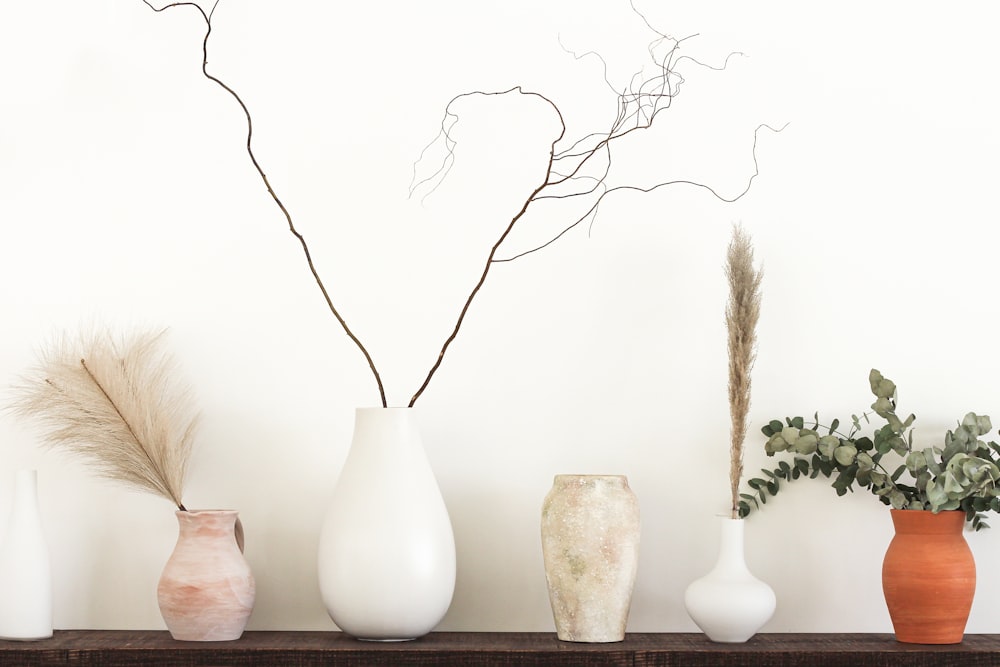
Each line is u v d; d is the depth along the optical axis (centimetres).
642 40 183
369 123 181
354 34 183
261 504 175
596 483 158
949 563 157
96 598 173
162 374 173
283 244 179
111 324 178
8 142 180
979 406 178
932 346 178
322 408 176
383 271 179
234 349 177
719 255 179
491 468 175
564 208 180
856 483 175
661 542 174
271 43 182
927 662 152
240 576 158
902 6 182
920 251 180
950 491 156
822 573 174
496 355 177
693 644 158
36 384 173
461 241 179
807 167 181
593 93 182
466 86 182
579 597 156
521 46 183
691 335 178
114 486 175
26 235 179
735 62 183
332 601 155
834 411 177
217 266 179
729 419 176
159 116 181
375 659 150
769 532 175
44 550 162
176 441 169
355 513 155
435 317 178
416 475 158
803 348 178
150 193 180
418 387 177
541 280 179
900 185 181
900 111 182
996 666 153
